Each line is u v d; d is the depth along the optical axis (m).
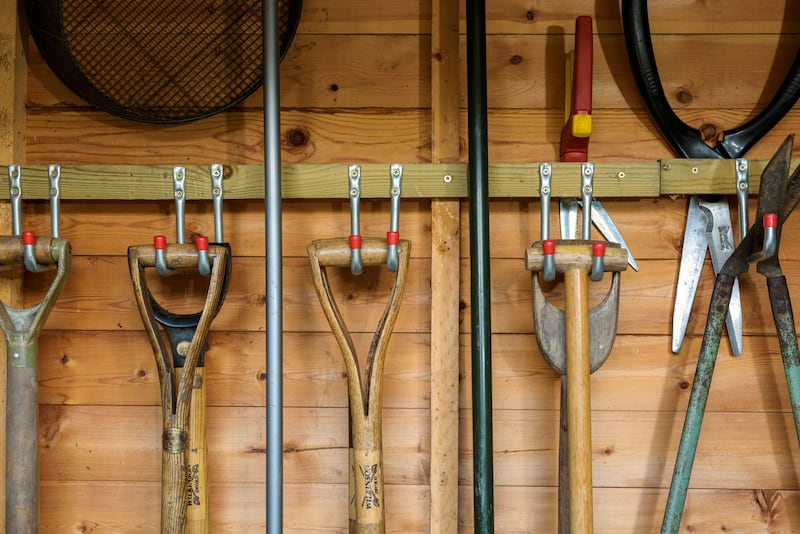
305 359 1.11
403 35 1.12
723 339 1.10
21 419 0.98
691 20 1.13
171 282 1.11
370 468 0.96
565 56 1.12
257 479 1.10
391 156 1.12
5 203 1.09
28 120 1.12
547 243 0.97
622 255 0.98
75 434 1.11
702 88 1.12
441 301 1.07
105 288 1.12
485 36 1.01
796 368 0.97
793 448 1.09
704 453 1.09
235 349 1.11
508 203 1.11
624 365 1.10
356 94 1.13
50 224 1.12
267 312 0.96
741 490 1.09
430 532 1.05
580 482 0.96
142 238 1.12
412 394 1.10
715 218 1.08
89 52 1.11
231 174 1.07
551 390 1.10
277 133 0.98
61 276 1.00
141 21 1.12
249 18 1.11
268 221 0.97
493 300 1.11
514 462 1.09
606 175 1.06
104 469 1.10
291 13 1.07
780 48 1.12
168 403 0.96
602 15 1.13
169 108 1.11
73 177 1.07
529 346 1.10
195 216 1.12
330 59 1.12
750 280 1.10
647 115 1.12
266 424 1.01
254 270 1.12
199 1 1.12
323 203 1.12
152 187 1.07
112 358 1.11
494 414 1.10
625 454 1.10
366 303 1.11
